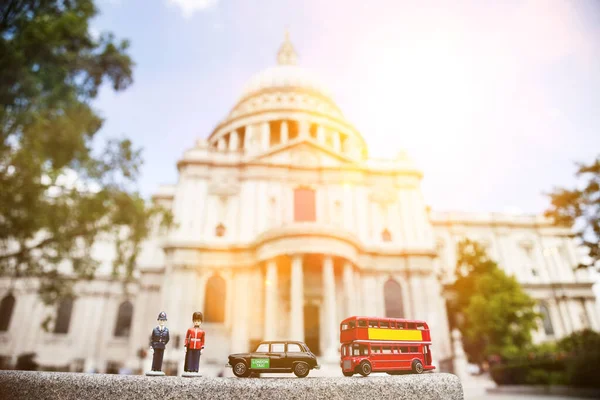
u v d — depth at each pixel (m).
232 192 44.94
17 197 18.97
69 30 19.02
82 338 45.78
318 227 34.56
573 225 19.42
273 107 61.78
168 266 39.81
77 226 21.08
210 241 41.72
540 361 29.06
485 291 42.16
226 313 38.28
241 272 39.81
